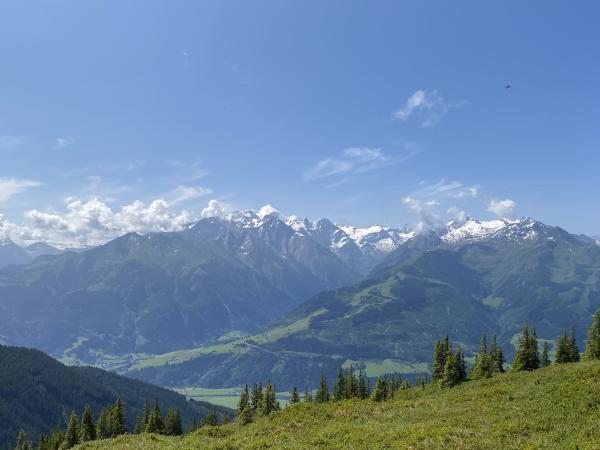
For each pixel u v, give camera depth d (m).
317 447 38.81
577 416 39.50
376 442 38.09
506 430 37.97
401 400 62.44
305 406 58.41
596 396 43.00
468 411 47.50
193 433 53.44
